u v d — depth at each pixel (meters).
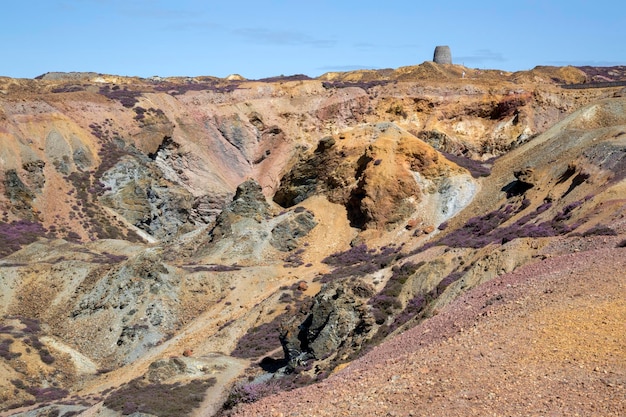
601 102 81.25
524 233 51.03
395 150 83.69
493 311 28.30
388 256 70.44
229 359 55.44
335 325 46.22
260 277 71.62
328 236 80.50
